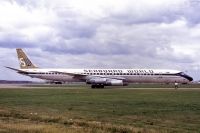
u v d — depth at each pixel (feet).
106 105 148.15
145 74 338.13
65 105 147.64
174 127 89.76
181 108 136.46
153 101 168.55
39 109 130.72
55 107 139.13
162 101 168.76
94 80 325.42
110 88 319.68
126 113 120.26
